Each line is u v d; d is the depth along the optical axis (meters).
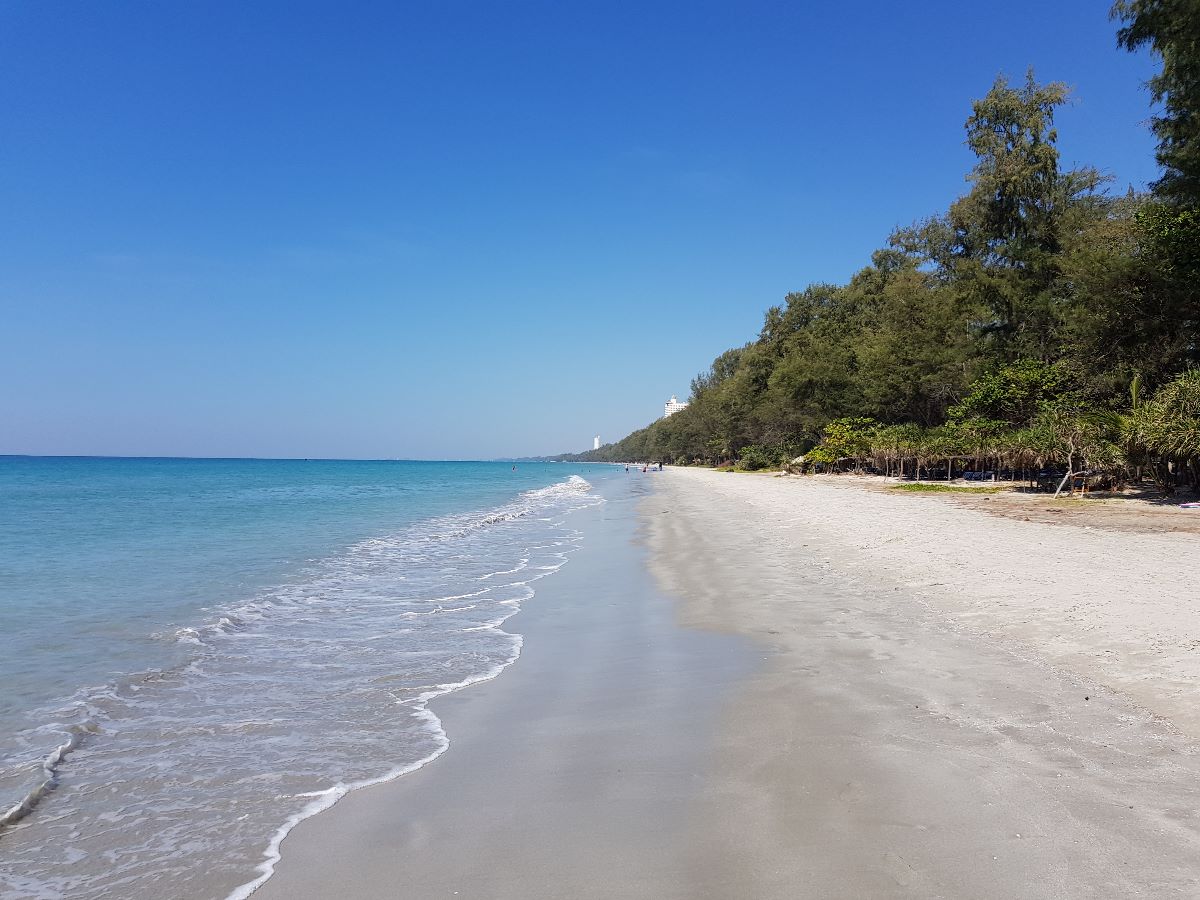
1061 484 29.45
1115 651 6.60
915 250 62.88
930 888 3.13
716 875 3.33
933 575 11.09
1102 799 3.87
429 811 4.14
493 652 7.84
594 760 4.82
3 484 60.62
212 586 12.15
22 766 4.77
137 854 3.71
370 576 13.24
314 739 5.31
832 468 63.25
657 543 17.86
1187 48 23.61
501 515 28.55
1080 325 32.41
